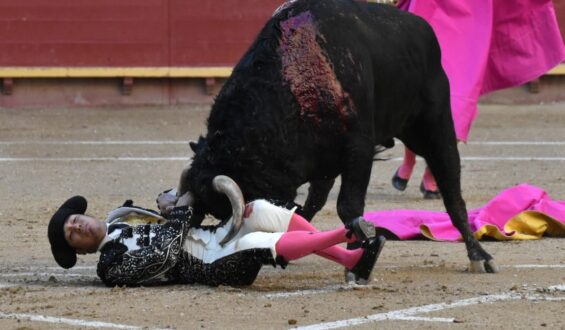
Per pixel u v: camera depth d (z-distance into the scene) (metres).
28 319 12.04
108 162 31.41
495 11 21.55
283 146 13.22
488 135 38.16
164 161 31.64
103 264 13.85
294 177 13.41
